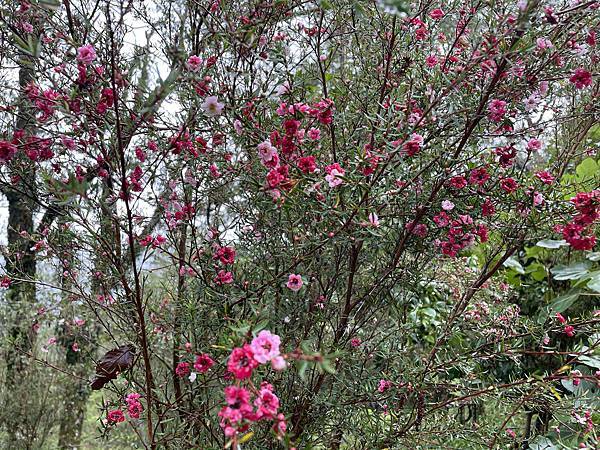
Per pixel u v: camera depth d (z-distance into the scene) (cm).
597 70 189
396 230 181
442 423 181
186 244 204
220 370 157
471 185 170
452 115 152
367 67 189
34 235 199
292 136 153
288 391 178
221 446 168
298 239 165
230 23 142
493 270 200
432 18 170
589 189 220
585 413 162
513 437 180
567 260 277
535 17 141
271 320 168
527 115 166
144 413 174
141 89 134
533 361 252
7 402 419
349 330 200
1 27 158
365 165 144
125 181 135
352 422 185
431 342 249
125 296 185
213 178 178
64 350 430
